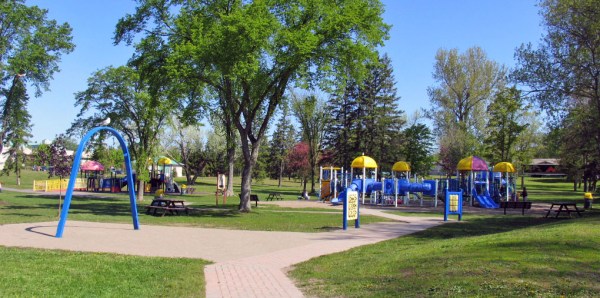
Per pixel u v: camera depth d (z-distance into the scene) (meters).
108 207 27.69
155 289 7.75
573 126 29.75
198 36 20.64
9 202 30.17
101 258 10.42
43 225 16.66
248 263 10.41
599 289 6.16
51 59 30.92
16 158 60.94
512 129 43.06
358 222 18.28
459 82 51.06
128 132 35.53
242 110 25.05
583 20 25.05
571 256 7.94
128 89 33.66
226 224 19.00
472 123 51.16
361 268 9.13
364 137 52.38
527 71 27.55
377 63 23.61
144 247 12.55
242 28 19.56
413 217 23.47
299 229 17.48
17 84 31.03
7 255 10.38
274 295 7.45
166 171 62.97
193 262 10.31
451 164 48.59
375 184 35.81
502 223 20.17
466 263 7.91
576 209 24.06
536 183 84.38
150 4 24.09
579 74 25.98
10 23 29.22
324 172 44.47
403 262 9.02
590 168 42.88
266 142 81.62
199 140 68.31
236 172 102.81
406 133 53.50
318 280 8.50
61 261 9.88
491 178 37.06
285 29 21.70
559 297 5.86
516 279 6.66
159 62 24.02
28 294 7.04
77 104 33.97
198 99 24.38
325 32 22.11
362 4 21.97
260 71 23.27
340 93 24.25
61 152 21.31
